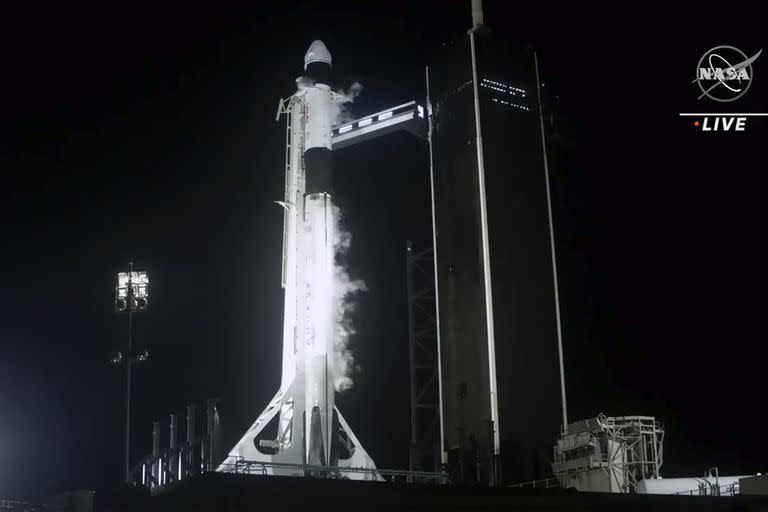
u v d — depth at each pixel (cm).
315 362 7644
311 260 7938
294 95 8650
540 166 8962
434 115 9281
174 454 6325
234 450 7369
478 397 8188
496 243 8512
